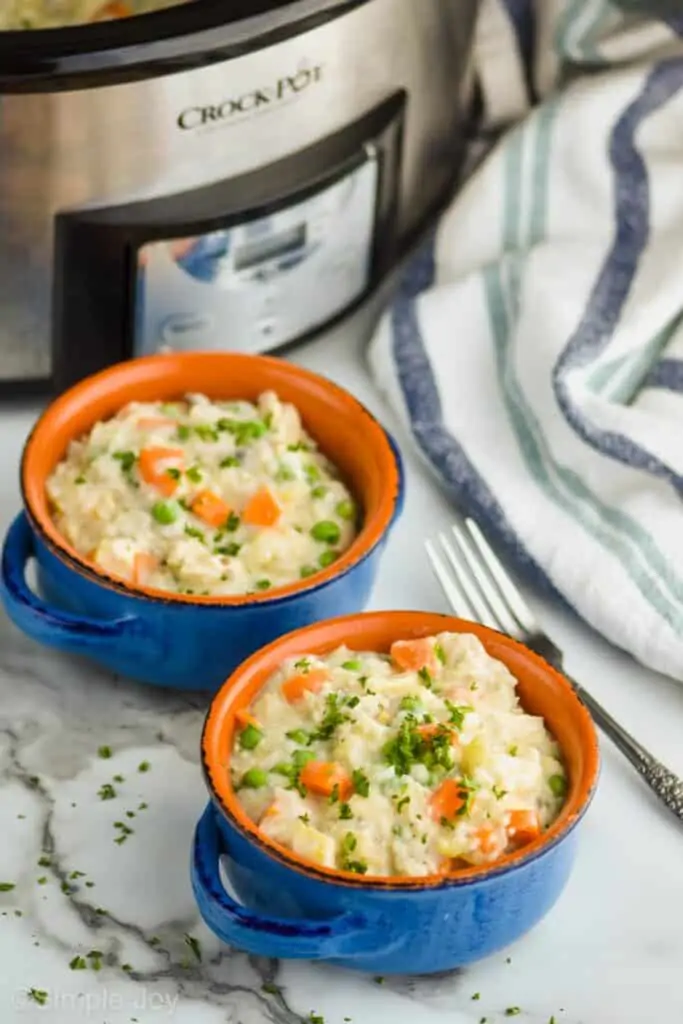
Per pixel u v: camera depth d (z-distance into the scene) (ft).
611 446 3.62
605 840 3.32
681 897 3.27
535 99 4.11
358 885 3.00
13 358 3.69
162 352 3.74
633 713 3.47
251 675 3.22
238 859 3.11
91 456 3.48
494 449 3.70
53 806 3.33
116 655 3.38
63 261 3.59
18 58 3.38
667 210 3.84
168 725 3.43
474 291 3.82
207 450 3.48
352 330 3.96
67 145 3.48
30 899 3.23
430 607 3.58
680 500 3.58
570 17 3.92
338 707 3.18
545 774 3.18
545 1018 3.15
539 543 3.57
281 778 3.13
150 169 3.53
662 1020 3.15
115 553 3.35
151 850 3.29
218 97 3.50
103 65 3.41
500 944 3.14
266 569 3.39
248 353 3.78
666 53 3.91
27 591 3.34
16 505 3.66
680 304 3.74
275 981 3.18
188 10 3.46
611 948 3.22
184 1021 3.13
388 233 3.89
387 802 3.09
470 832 3.07
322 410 3.55
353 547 3.37
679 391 3.70
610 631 3.49
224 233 3.63
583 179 3.85
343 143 3.68
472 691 3.22
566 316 3.74
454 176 4.09
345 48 3.58
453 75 3.88
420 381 3.76
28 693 3.45
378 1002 3.16
